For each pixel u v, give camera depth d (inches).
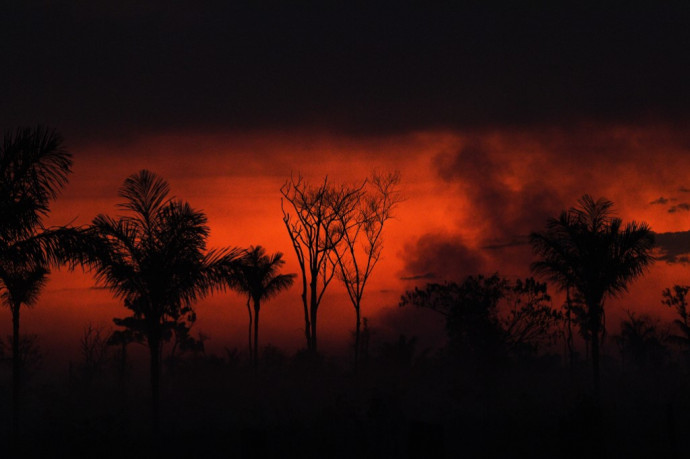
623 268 3031.5
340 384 3752.5
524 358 3909.9
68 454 1840.6
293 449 1765.5
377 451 1712.6
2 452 1935.3
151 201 2396.7
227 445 1920.5
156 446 1924.2
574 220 3115.2
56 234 1792.6
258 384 3754.9
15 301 2768.2
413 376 3631.9
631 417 2338.8
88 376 3914.9
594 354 3041.3
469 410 2933.1
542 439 1770.4
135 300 2493.8
